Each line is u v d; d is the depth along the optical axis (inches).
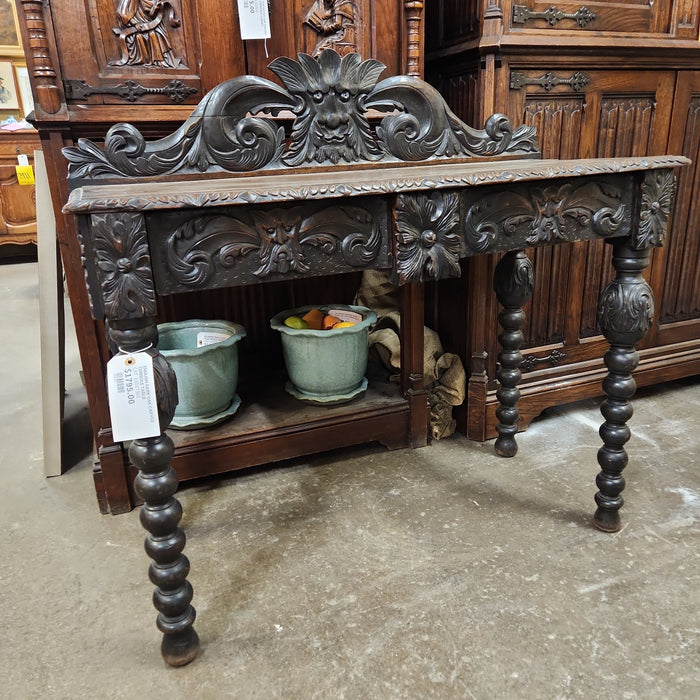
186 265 34.3
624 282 46.2
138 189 36.6
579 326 70.1
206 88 50.7
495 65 56.4
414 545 49.4
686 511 53.0
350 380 63.5
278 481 60.2
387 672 37.3
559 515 52.9
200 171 43.1
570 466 61.4
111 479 54.7
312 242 36.8
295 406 63.9
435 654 38.5
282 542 50.4
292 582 45.5
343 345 60.9
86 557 49.5
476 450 65.5
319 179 39.5
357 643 39.6
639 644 38.8
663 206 45.0
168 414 35.0
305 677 37.1
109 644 40.4
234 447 58.6
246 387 69.2
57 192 48.4
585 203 43.8
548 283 66.7
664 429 68.4
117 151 41.8
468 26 58.7
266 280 36.4
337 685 36.5
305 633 40.6
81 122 47.4
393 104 46.6
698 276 75.5
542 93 59.1
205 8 49.1
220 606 43.3
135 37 47.9
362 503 55.8
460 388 66.4
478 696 35.4
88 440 71.2
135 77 48.5
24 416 78.1
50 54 45.5
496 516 53.1
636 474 59.1
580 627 40.3
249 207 34.8
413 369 64.2
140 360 33.7
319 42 53.7
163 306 69.9
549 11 56.8
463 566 46.7
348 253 38.0
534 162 47.4
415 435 65.9
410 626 40.8
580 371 70.8
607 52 59.7
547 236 43.1
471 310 63.7
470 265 62.1
